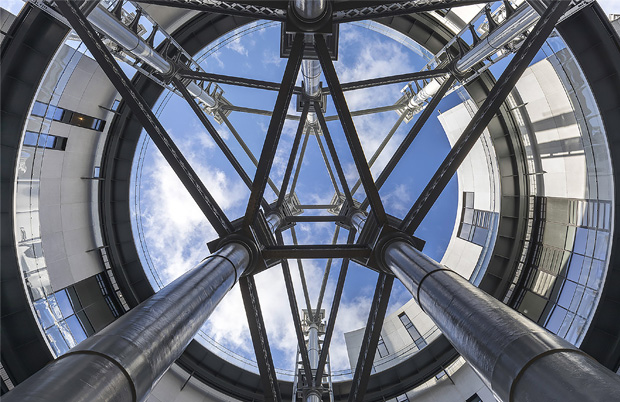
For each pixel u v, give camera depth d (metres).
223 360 24.72
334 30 17.66
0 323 15.52
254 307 12.67
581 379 4.39
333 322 18.44
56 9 13.09
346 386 25.34
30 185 17.67
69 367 4.84
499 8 19.45
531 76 22.56
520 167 24.28
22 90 15.38
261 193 11.86
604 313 17.47
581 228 20.30
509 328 5.72
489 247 25.75
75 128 21.69
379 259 11.53
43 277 18.12
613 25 15.66
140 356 5.64
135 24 16.50
